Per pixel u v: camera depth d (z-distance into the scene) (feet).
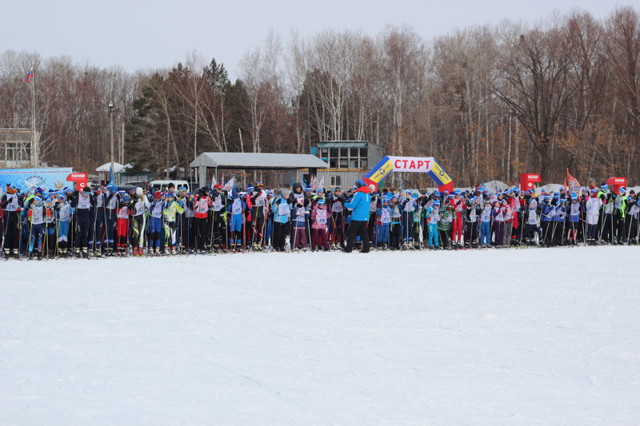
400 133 185.06
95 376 24.22
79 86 280.72
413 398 21.83
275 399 21.71
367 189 73.97
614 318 35.06
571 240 88.07
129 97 307.58
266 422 19.56
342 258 67.82
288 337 30.40
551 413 20.45
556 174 194.29
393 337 30.45
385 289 45.11
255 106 207.51
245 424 19.39
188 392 22.43
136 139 202.18
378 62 228.84
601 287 46.52
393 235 80.23
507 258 68.64
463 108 193.77
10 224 65.67
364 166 194.29
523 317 35.22
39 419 19.85
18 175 104.99
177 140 205.87
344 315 35.65
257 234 76.18
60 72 281.54
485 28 224.33
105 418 19.94
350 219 78.43
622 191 89.66
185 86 206.69
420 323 33.58
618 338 30.48
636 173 177.58
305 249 77.10
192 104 199.41
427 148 199.21
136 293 43.04
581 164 177.99
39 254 65.57
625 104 185.37
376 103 230.48
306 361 26.30
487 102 203.51
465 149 195.31
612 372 25.02
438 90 207.72
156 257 68.33
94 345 28.81
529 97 187.62
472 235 82.74
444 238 81.10
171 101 207.00
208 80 222.28
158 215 70.54
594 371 25.16
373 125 239.50
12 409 20.71
